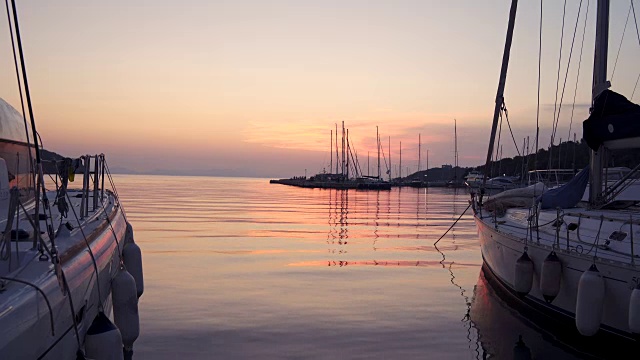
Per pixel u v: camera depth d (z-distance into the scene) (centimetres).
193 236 2262
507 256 1132
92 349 543
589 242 925
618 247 861
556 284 895
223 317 1004
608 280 789
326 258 1738
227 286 1276
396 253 1872
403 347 855
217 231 2475
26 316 405
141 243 2017
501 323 1002
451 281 1387
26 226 685
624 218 911
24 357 402
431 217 3538
